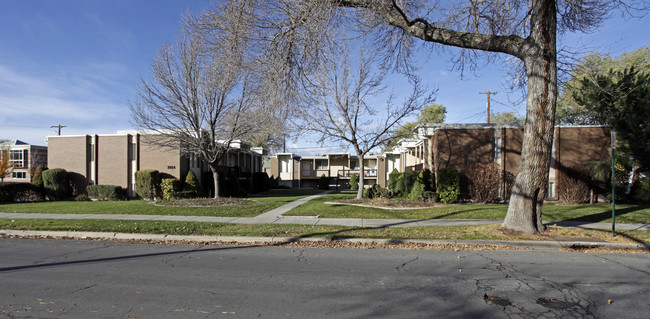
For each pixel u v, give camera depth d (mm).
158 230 10320
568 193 17625
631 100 16484
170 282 5746
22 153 32969
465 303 4801
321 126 17969
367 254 7910
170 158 22469
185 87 17016
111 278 5953
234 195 25297
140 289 5367
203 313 4426
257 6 8969
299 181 43719
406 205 16141
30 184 22141
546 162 9219
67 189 23203
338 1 8852
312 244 9016
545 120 9039
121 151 23188
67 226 10812
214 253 7988
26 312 4418
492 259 7395
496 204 17203
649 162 17828
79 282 5715
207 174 24781
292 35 9219
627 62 25219
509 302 4840
